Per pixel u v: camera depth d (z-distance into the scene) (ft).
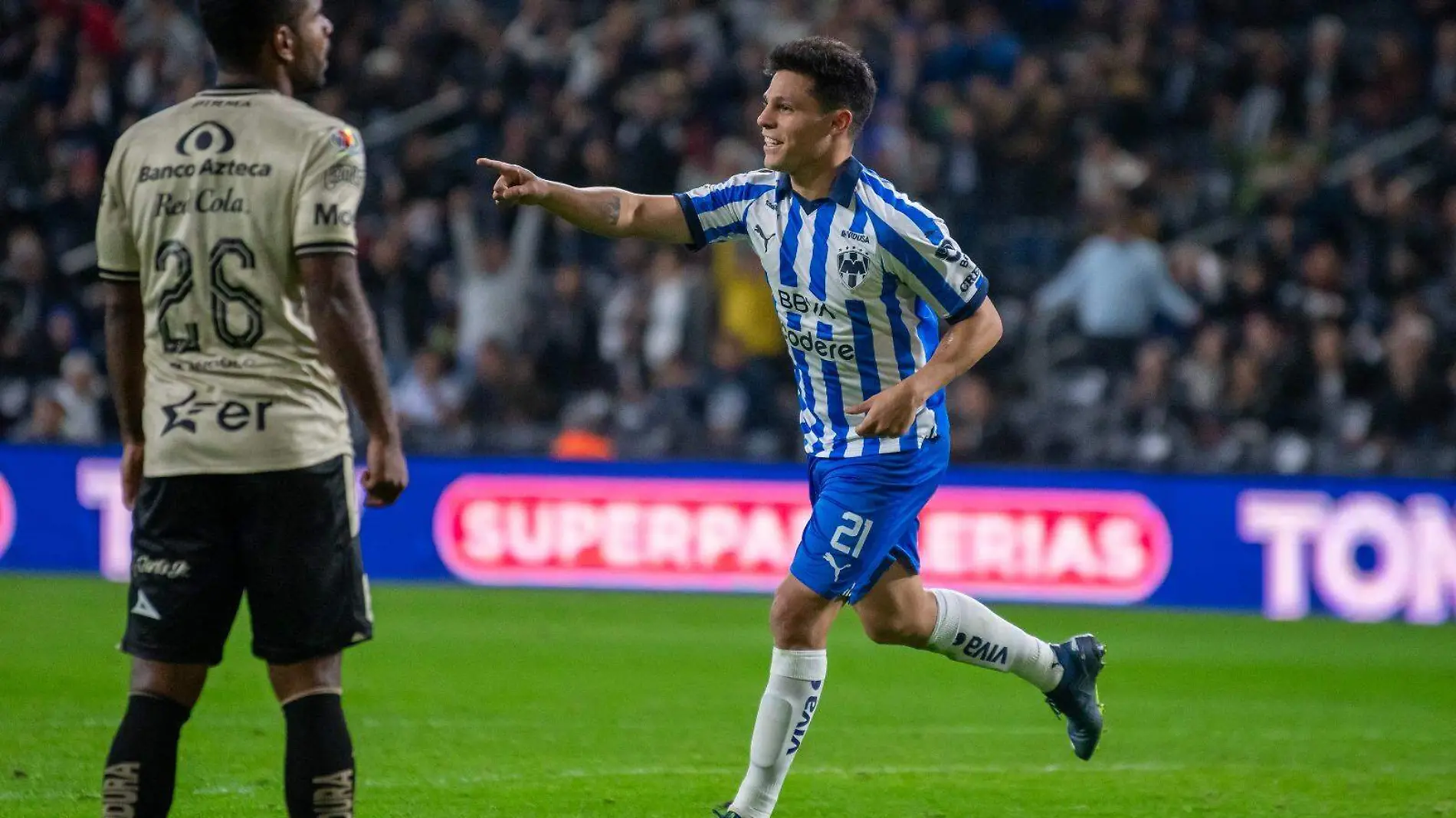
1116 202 156.35
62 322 158.71
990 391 155.12
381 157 177.06
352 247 44.04
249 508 44.60
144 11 183.21
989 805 63.77
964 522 137.49
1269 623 128.98
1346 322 156.87
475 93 179.83
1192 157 176.24
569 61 181.57
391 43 183.21
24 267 161.58
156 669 45.44
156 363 45.50
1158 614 132.98
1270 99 178.09
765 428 151.53
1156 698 92.68
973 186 171.53
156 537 45.09
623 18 179.11
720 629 118.11
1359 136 176.96
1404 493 133.69
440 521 142.61
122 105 173.47
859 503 55.47
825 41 54.24
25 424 157.48
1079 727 64.03
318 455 44.98
